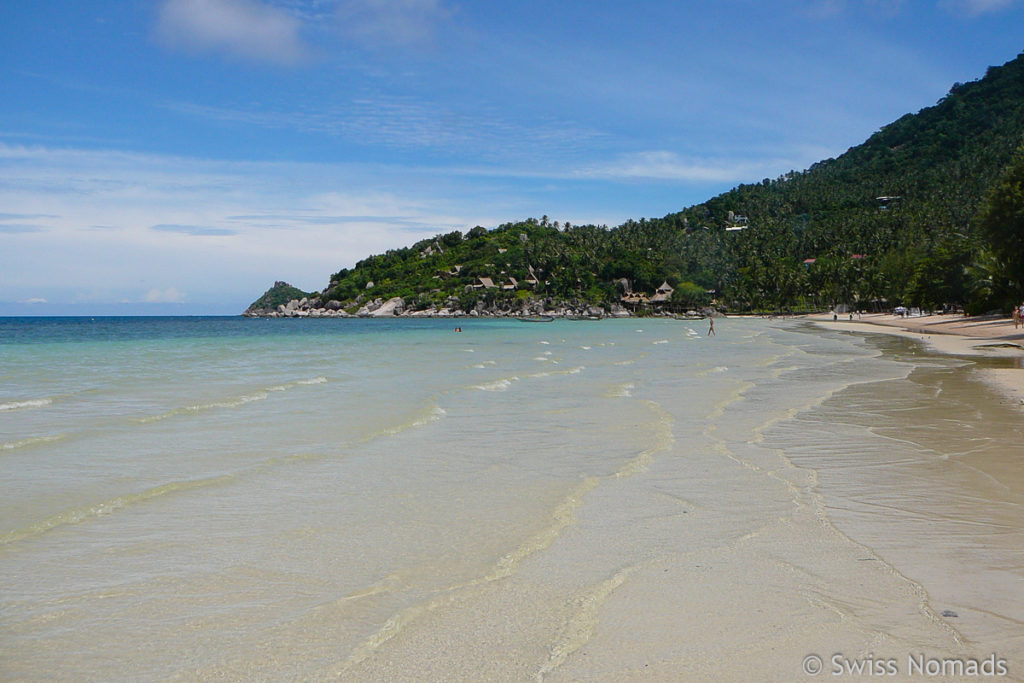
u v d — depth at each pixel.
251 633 5.83
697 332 87.69
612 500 9.86
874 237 174.50
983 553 7.60
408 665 5.29
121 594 6.60
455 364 34.25
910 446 13.47
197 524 8.70
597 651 5.48
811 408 18.52
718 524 8.77
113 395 20.95
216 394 21.14
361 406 18.75
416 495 10.07
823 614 6.10
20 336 74.56
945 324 82.44
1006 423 15.98
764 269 175.62
